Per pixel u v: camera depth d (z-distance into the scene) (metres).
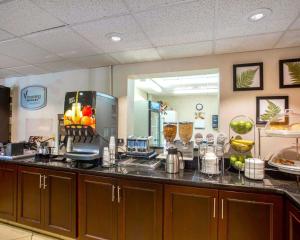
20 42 2.23
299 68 2.19
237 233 1.69
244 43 2.17
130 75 2.92
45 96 3.49
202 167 2.09
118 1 1.49
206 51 2.41
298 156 2.17
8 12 1.65
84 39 2.15
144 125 3.61
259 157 2.24
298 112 2.17
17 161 2.58
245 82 2.36
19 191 2.56
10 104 3.76
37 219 2.44
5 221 2.71
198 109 5.95
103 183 2.10
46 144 2.97
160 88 4.90
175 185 1.85
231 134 2.39
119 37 2.09
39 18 1.74
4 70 3.31
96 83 3.13
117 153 2.73
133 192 1.98
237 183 1.75
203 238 1.77
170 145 2.37
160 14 1.66
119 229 2.02
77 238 2.23
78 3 1.52
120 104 2.96
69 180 2.26
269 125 2.12
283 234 1.59
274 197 1.61
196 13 1.64
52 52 2.52
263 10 1.58
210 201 1.75
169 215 1.85
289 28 1.84
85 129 2.26
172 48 2.35
